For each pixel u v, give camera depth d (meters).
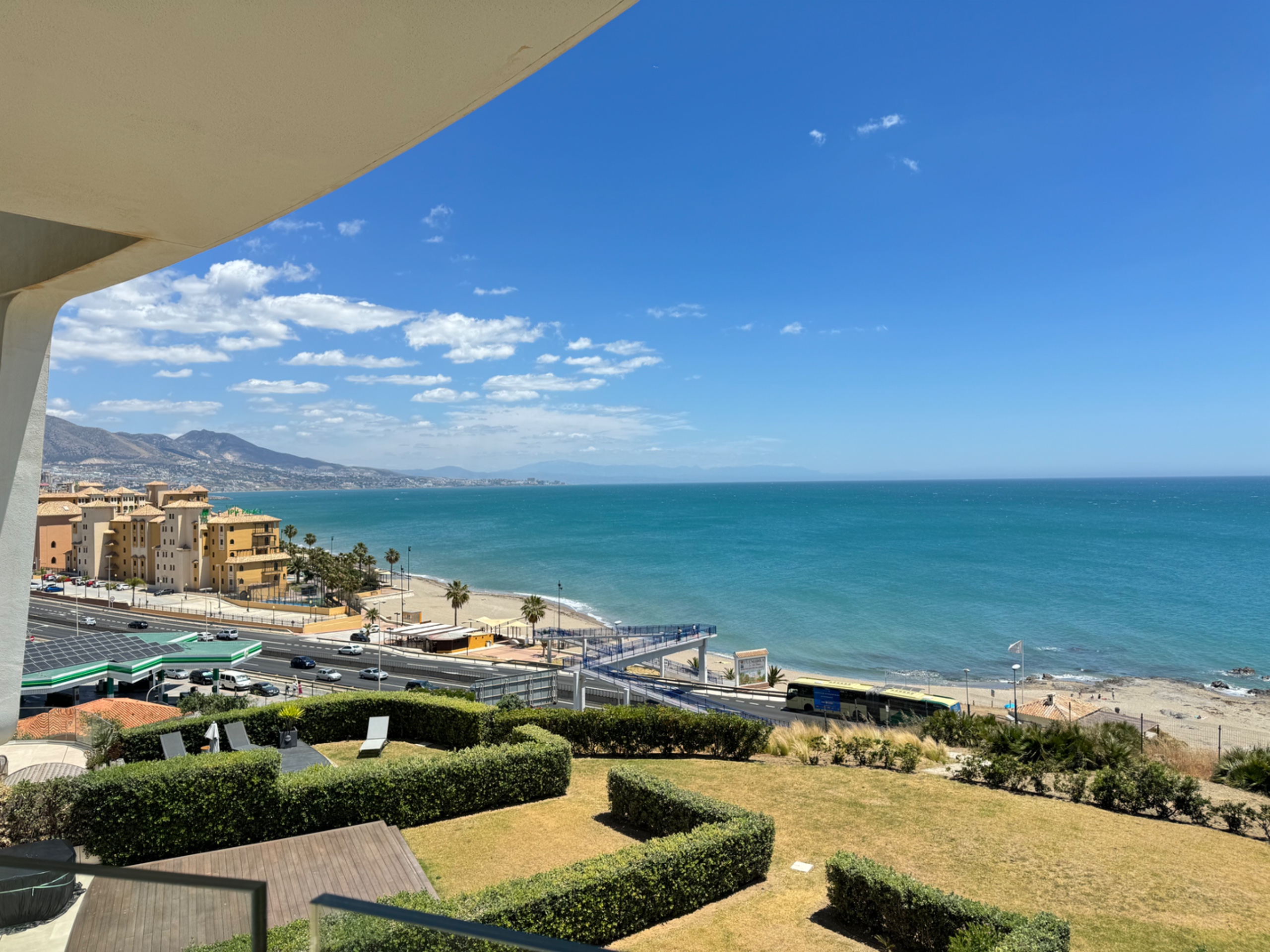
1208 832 14.38
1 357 7.59
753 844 11.66
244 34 3.04
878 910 10.12
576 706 39.62
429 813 14.65
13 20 2.90
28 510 8.09
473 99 3.67
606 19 3.17
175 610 92.81
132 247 5.80
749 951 9.68
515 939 2.91
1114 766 18.69
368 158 4.17
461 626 89.38
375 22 3.01
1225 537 188.38
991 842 13.47
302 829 13.66
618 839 13.59
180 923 3.14
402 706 21.28
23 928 3.20
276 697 52.00
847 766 18.81
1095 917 10.74
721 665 72.81
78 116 3.61
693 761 19.38
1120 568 137.62
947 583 122.88
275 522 119.50
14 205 4.67
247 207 4.76
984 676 71.00
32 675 38.66
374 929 3.14
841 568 140.50
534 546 195.38
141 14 2.90
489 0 2.93
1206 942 10.08
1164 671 72.00
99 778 12.49
